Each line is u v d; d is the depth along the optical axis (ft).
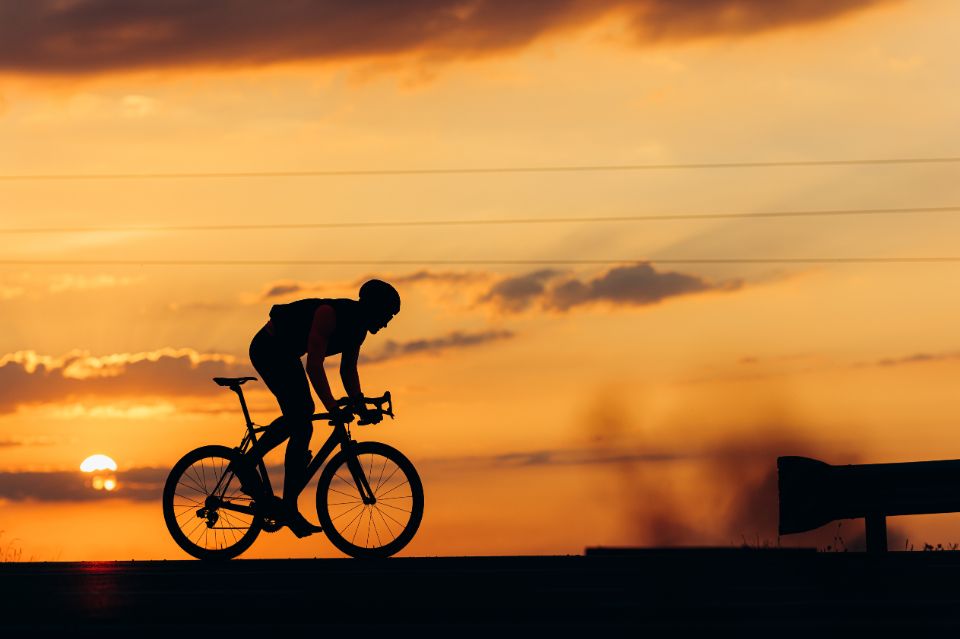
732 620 28.81
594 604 31.50
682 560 42.39
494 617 29.50
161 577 38.17
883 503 52.21
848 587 34.86
